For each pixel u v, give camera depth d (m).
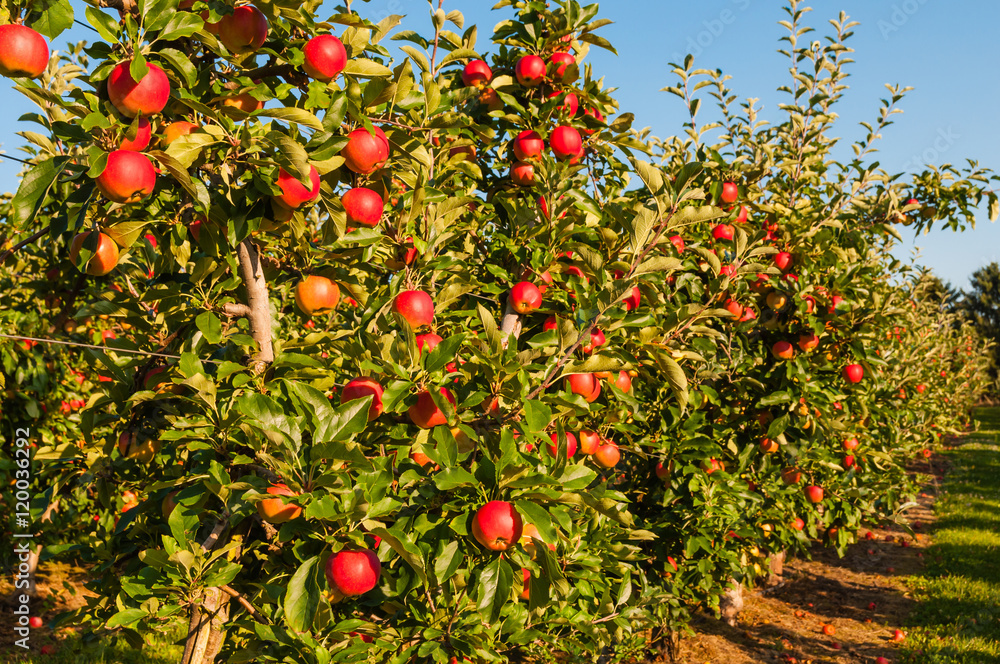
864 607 7.67
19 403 5.68
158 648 5.50
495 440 2.46
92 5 1.74
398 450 2.44
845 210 6.43
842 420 6.04
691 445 4.22
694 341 4.18
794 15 6.57
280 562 2.58
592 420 3.46
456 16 3.43
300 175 1.92
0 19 1.59
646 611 4.11
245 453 2.42
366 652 2.33
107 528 3.91
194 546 2.18
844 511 6.27
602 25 3.55
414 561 2.04
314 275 2.64
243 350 2.76
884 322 5.27
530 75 3.53
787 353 5.20
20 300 5.40
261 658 2.24
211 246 2.22
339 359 2.89
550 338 2.61
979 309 35.41
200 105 1.83
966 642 6.38
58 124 1.76
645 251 2.65
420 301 2.62
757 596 8.01
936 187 6.61
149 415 2.98
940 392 12.73
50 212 4.03
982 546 9.50
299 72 2.23
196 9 1.92
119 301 3.17
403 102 2.51
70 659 5.36
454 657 2.65
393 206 3.17
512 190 3.80
